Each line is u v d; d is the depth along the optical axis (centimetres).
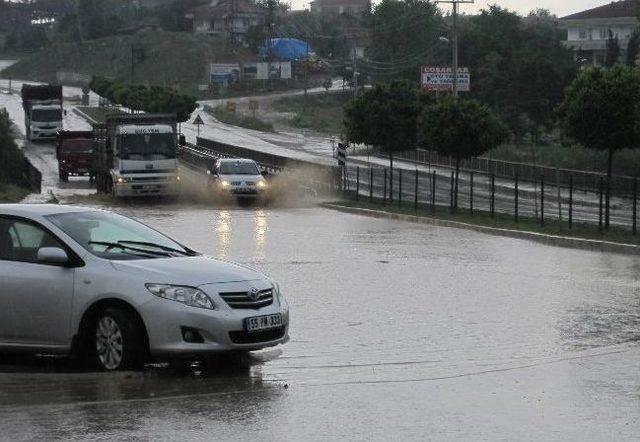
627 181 8088
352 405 1620
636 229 5219
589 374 1867
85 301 1905
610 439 1422
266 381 1823
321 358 2069
